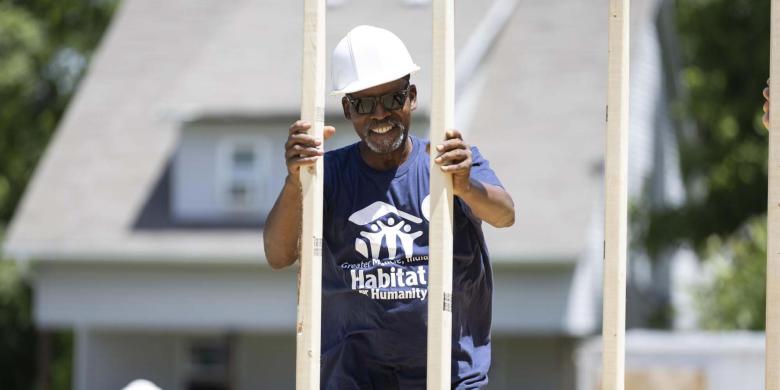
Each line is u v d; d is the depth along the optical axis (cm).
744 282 3222
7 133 4688
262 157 3541
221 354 3788
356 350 723
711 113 4081
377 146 704
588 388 2412
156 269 3600
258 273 3541
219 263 3547
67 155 3834
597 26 3781
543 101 3578
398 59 705
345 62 707
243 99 3534
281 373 3703
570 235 3241
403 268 710
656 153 4038
